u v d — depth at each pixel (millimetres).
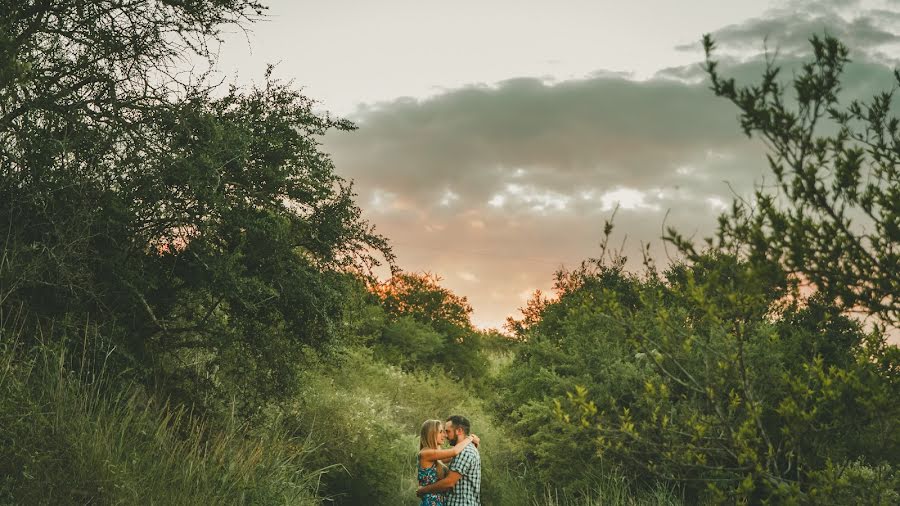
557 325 12523
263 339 8383
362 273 8969
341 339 9445
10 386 4812
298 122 8461
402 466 10117
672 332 3270
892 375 2896
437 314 20859
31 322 6188
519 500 9219
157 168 7078
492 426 11938
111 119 7281
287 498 6855
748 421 3016
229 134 7570
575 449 8188
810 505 2719
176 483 5539
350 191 8797
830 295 2740
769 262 2707
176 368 8078
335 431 9602
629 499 7297
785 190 2680
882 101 2826
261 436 8234
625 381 7621
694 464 3164
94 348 6379
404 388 14117
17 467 4527
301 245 8734
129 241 7141
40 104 6660
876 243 2678
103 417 5465
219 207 7402
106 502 4719
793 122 2576
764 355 5438
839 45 2555
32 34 7051
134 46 7680
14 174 6203
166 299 7738
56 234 6176
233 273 7453
